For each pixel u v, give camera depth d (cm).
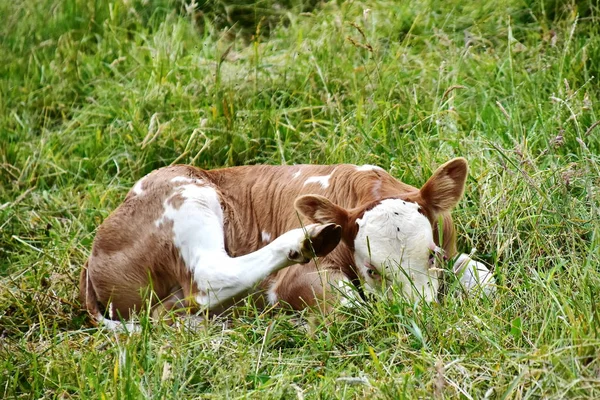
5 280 973
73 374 774
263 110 1125
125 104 1220
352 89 1151
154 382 734
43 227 1057
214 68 1216
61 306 942
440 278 825
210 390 744
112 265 932
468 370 699
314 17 1293
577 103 1023
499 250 860
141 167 1112
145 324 803
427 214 830
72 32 1365
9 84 1288
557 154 980
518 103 1080
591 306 720
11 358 801
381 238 806
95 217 1057
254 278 854
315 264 831
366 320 782
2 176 1140
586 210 885
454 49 1181
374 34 1233
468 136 1040
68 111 1258
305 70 1189
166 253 918
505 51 1171
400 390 670
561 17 1209
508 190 925
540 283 766
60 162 1157
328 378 704
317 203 830
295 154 1091
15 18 1375
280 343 806
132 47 1327
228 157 1097
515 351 723
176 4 1399
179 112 1152
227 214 938
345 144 1045
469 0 1289
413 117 1095
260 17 1333
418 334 733
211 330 817
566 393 648
